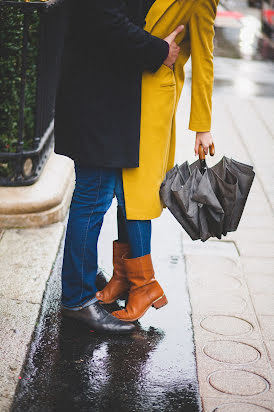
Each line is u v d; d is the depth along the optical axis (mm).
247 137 6680
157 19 2797
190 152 6000
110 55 2734
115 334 2988
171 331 3047
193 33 2861
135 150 2826
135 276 3064
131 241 3023
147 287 3074
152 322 3117
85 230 2949
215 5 2836
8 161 4312
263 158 5957
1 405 2416
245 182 2949
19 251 3734
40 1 4246
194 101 2963
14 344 2822
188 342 2963
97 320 2996
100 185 2902
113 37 2646
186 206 2881
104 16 2615
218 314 3199
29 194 4160
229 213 2930
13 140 4598
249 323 3123
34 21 4688
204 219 2953
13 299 3205
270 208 4738
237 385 2637
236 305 3293
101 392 2572
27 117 5016
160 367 2760
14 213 4043
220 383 2646
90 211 2938
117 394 2566
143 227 3002
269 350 2898
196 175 2936
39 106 4426
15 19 4297
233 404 2512
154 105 2840
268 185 5223
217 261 3818
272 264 3805
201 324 3102
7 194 4141
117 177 2932
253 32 18406
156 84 2832
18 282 3381
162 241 4105
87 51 2756
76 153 2844
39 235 3971
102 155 2799
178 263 3773
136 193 2920
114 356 2828
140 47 2682
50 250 3785
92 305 3025
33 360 2762
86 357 2807
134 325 3031
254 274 3660
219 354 2854
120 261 3246
